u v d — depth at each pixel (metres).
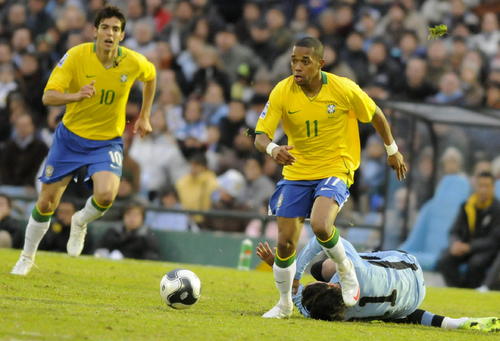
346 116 28.09
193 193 57.38
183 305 27.27
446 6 75.06
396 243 51.16
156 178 61.06
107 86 32.28
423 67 68.75
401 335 24.88
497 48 73.31
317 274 28.84
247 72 70.00
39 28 78.25
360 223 55.19
